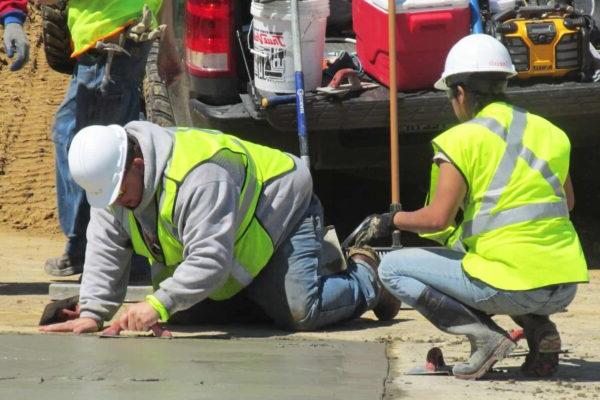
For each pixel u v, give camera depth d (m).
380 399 13.05
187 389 13.24
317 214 18.16
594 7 25.17
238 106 23.41
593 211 28.05
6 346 15.81
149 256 17.41
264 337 17.45
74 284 20.83
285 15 22.09
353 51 25.36
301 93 21.92
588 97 22.84
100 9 20.70
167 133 16.70
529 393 13.85
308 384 13.71
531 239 14.13
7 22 21.00
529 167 14.20
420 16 22.19
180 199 16.36
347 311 18.36
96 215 17.50
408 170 27.97
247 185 17.08
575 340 17.53
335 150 23.58
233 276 17.47
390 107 21.98
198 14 23.30
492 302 14.32
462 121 14.85
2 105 42.72
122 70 21.09
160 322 18.92
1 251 28.27
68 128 21.80
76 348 15.75
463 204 14.41
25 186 35.28
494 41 14.69
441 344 17.17
